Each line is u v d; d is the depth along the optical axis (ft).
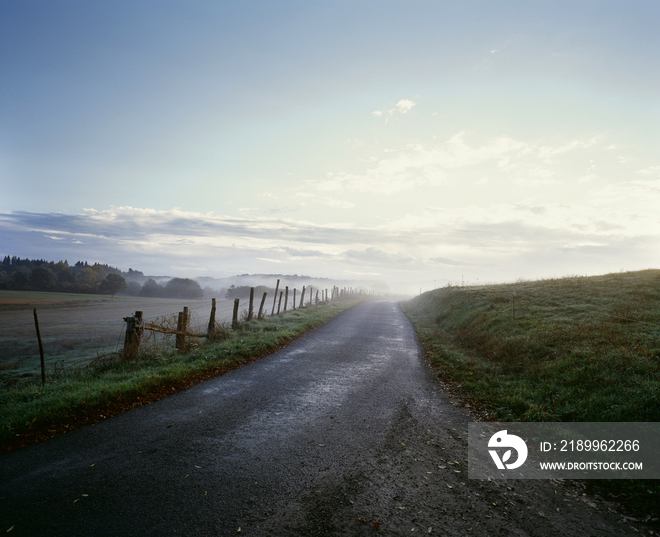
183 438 16.65
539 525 11.37
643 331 32.76
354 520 11.14
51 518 10.62
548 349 31.68
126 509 11.19
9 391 23.77
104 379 25.40
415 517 11.48
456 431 18.98
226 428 18.02
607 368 24.67
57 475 13.07
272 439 16.93
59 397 20.33
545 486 13.84
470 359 35.53
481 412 22.09
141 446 15.69
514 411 21.75
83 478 12.91
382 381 28.55
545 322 41.42
